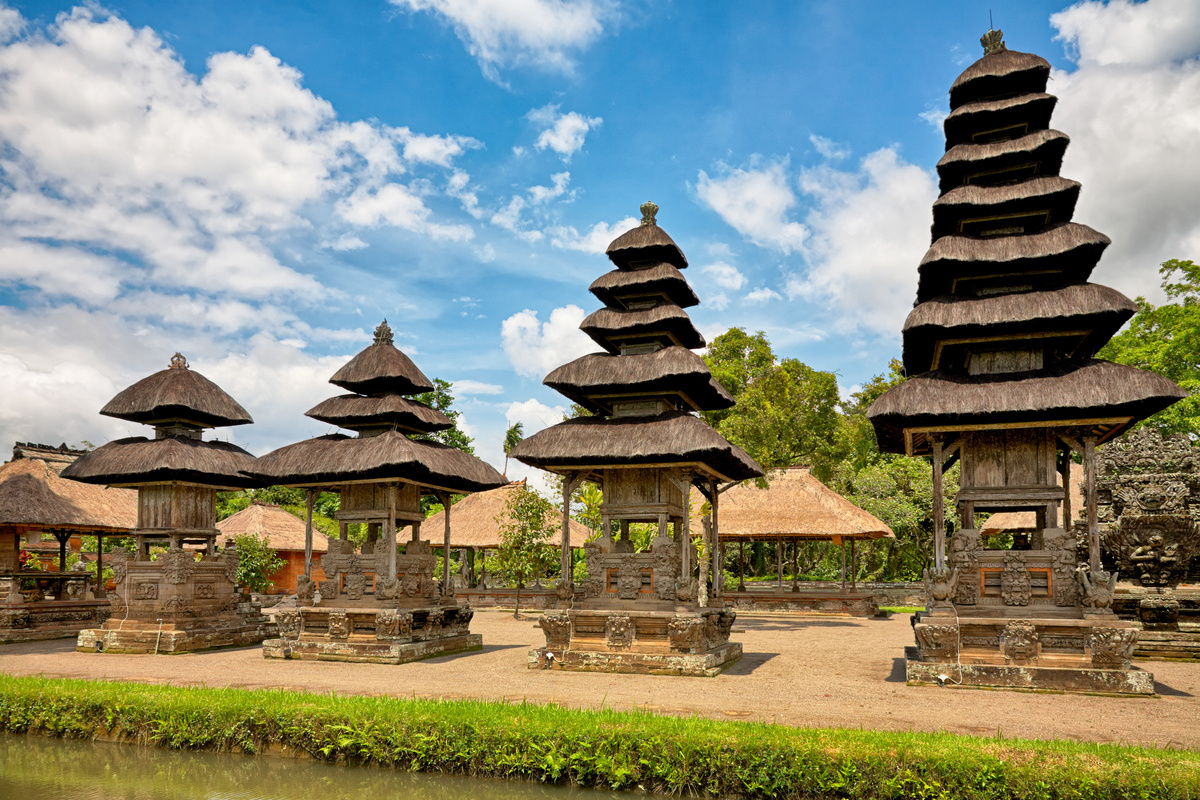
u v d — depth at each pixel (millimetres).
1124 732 9352
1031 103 14938
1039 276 14477
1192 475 18016
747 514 33125
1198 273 36750
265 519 42562
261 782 9711
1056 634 12781
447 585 19234
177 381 19578
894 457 46219
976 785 7520
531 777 9117
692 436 14648
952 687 12672
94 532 25188
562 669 14812
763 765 8180
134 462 18516
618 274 16953
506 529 30266
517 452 15477
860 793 7793
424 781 9398
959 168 15406
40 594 24016
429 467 16828
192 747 10695
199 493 19719
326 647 16578
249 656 17438
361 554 17516
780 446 42156
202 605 19375
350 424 18750
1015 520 28688
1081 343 14750
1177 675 14172
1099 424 13102
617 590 15406
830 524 31688
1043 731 9383
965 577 13438
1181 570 17453
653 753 8680
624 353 17016
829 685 12984
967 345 14500
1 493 22672
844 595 31109
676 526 16453
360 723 10000
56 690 11898
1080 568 12961
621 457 14969
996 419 13297
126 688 12016
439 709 10141
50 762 10695
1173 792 7043
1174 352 34781
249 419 20703
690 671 13992
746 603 32500
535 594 34656
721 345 46562
